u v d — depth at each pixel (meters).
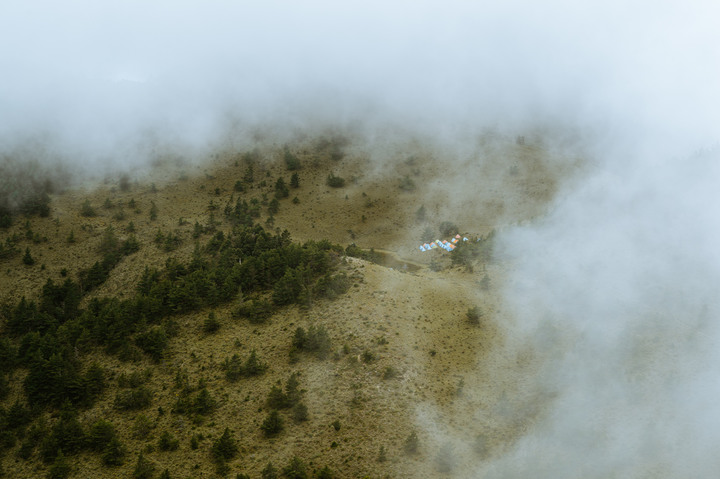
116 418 105.56
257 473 86.81
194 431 98.44
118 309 137.38
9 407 114.56
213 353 119.88
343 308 126.25
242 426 97.94
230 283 141.62
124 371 118.94
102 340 129.62
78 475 92.25
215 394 107.00
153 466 91.44
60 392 112.00
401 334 116.56
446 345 115.19
